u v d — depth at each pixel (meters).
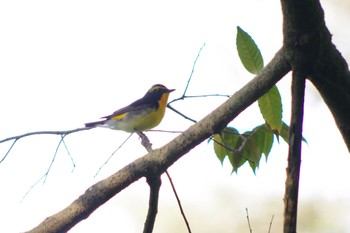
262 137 8.12
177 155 7.31
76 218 7.39
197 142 7.27
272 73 6.86
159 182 7.44
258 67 7.52
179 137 7.35
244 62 7.55
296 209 5.77
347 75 6.71
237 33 7.49
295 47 6.40
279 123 7.57
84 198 7.42
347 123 7.10
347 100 6.91
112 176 7.42
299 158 5.98
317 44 6.36
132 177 7.35
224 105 7.17
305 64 6.44
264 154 8.17
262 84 6.96
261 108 7.60
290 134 6.14
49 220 7.43
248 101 7.09
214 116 7.22
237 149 8.18
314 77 6.70
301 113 6.24
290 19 6.30
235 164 8.30
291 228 5.69
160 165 7.29
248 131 8.16
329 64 6.54
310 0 6.14
